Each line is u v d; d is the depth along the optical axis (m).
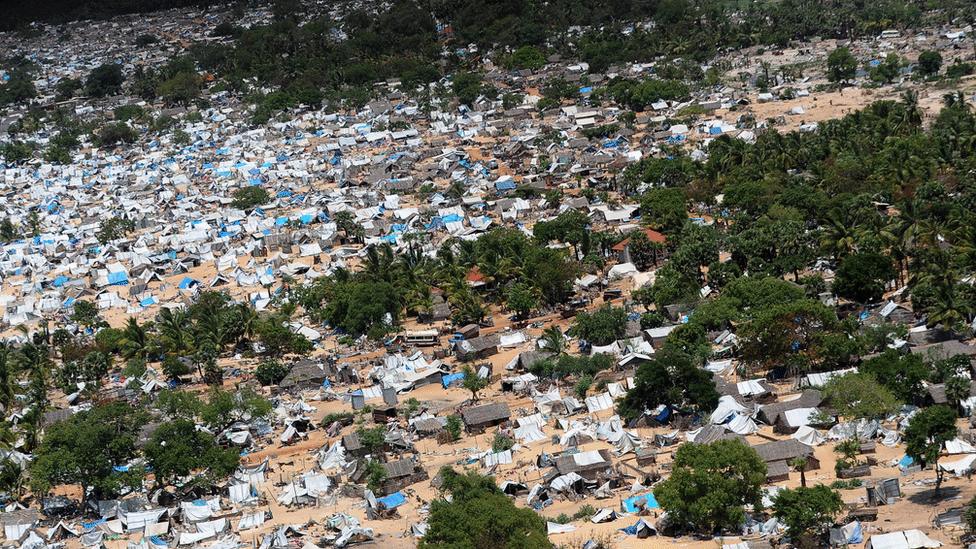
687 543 140.12
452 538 140.38
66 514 179.00
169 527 168.38
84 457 180.25
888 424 171.25
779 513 140.00
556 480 165.50
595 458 169.00
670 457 171.25
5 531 171.38
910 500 144.38
